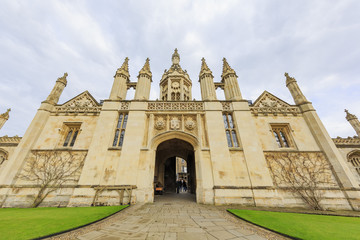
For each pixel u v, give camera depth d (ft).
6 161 48.60
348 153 47.88
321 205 31.71
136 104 43.68
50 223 17.37
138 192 32.58
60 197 32.65
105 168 34.81
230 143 39.50
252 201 31.42
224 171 34.55
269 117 44.24
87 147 39.32
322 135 39.19
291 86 49.60
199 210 25.86
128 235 14.06
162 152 63.57
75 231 15.23
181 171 158.51
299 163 36.96
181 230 15.53
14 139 51.75
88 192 31.78
